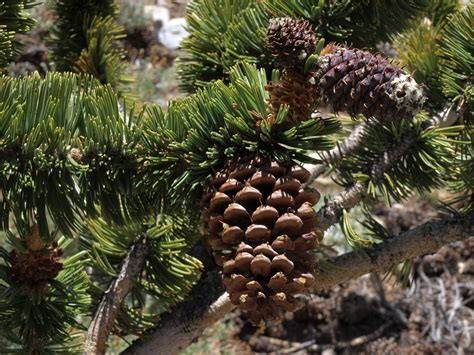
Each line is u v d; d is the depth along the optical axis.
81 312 0.60
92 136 0.50
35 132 0.48
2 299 0.56
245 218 0.47
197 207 0.52
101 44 0.74
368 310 1.68
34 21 0.62
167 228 0.60
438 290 1.73
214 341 1.63
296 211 0.47
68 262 0.60
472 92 0.59
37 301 0.57
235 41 0.62
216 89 0.50
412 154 0.61
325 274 0.60
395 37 0.71
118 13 0.81
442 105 0.64
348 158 0.62
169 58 2.15
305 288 0.46
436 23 0.76
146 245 0.61
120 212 0.52
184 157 0.49
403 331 1.66
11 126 0.49
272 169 0.47
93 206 0.51
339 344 1.64
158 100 1.97
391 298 1.72
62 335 0.58
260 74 0.52
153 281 0.61
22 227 0.51
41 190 0.50
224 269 0.46
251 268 0.45
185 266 0.60
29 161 0.50
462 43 0.62
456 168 0.62
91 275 0.63
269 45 0.48
